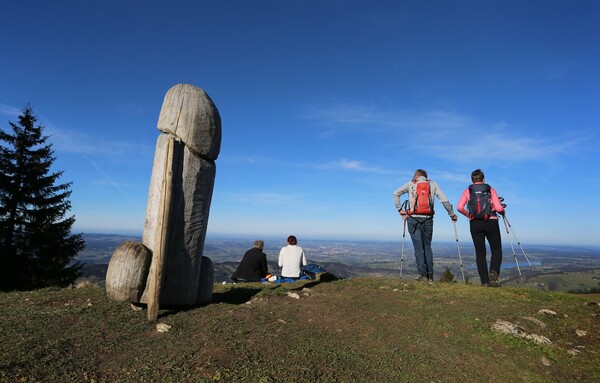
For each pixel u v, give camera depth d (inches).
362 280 345.7
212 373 138.4
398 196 346.3
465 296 274.8
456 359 176.1
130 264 207.6
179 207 217.9
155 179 223.1
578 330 210.4
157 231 200.7
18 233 747.4
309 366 152.8
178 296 216.7
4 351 140.4
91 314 190.9
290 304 250.1
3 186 743.1
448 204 328.5
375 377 152.5
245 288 316.2
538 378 163.0
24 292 251.0
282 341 175.8
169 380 131.6
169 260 213.6
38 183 776.9
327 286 323.3
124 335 168.7
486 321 218.1
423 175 337.7
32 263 740.7
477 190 313.7
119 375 134.0
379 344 187.9
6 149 769.6
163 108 228.1
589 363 175.8
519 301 262.2
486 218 309.6
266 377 138.3
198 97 230.8
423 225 331.6
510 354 182.9
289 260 400.2
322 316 227.6
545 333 206.2
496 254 311.3
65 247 773.9
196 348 157.5
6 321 173.9
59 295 236.1
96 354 148.8
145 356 148.6
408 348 185.2
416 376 157.9
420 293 286.8
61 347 149.6
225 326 185.9
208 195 235.3
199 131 225.0
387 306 249.9
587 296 283.9
